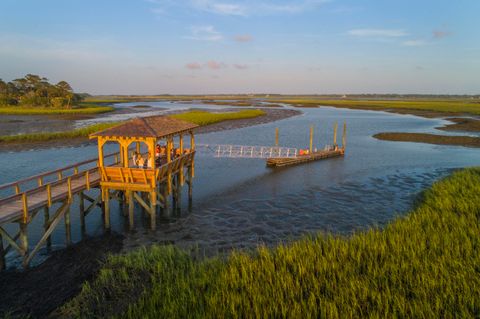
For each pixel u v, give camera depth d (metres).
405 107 143.88
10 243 17.05
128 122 23.58
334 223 24.38
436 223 19.80
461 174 31.53
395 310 12.09
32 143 53.19
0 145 51.28
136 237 22.00
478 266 14.76
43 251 19.94
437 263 15.00
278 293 13.33
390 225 19.77
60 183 21.88
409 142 60.41
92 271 16.89
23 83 152.12
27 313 13.79
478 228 18.47
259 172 38.56
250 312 12.51
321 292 13.70
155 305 13.31
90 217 25.25
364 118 105.12
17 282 16.17
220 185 33.34
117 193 25.98
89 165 39.81
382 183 34.31
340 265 15.23
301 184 33.91
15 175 35.31
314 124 87.75
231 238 21.92
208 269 15.88
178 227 23.61
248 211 26.62
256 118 98.12
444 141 60.53
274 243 21.12
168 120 26.59
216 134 67.94
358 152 51.56
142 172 22.34
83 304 13.97
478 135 67.75
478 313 12.07
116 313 13.09
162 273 15.77
